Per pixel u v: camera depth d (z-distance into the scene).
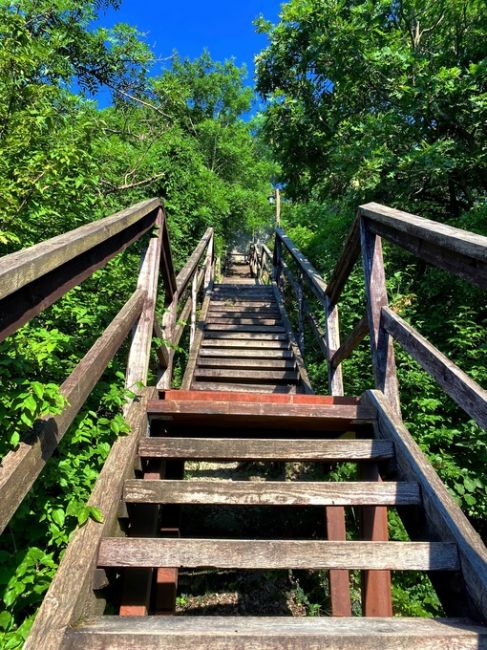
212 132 14.22
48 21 5.26
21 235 2.33
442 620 1.05
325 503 1.47
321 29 5.23
